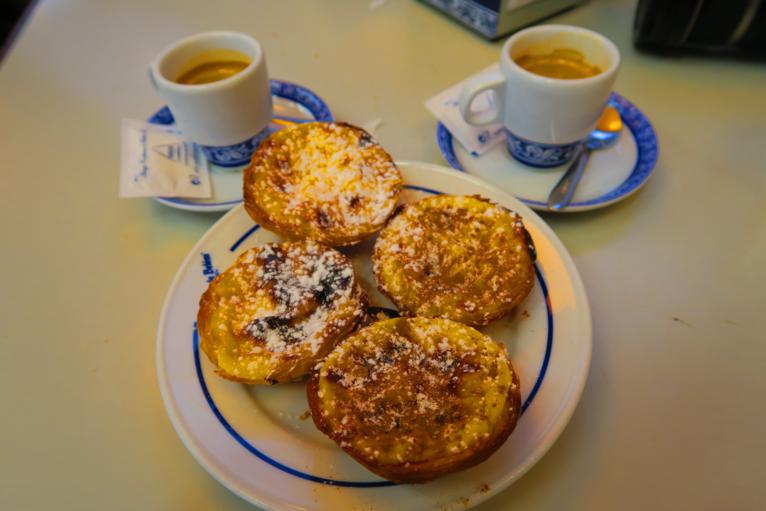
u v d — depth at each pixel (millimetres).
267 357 204
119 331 245
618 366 218
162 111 331
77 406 221
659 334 227
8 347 241
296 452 189
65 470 203
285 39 410
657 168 291
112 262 271
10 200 303
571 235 267
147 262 271
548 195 281
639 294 241
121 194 270
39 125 349
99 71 391
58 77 388
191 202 283
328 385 188
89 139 338
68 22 441
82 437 212
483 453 170
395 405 185
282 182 264
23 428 215
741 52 345
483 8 374
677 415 204
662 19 333
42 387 227
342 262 228
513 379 186
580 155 289
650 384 213
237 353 209
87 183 311
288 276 228
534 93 253
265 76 290
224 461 184
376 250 237
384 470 169
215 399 202
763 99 326
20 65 400
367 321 224
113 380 228
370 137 272
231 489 177
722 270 247
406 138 325
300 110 342
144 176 281
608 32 381
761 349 220
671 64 355
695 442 197
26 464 206
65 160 324
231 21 433
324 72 377
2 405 222
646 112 322
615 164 288
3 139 340
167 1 460
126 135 298
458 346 198
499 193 260
